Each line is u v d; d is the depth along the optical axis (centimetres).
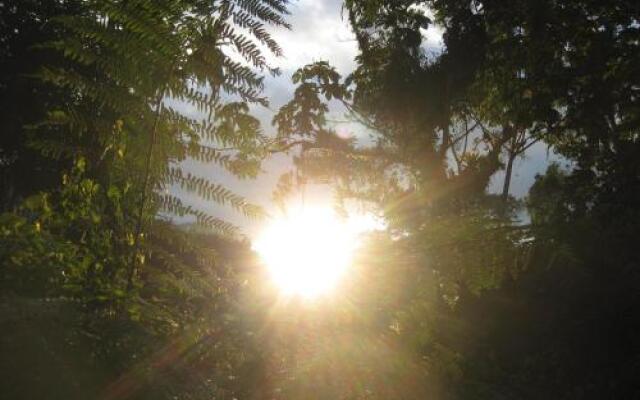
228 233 353
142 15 332
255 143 339
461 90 1859
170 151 342
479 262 506
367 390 542
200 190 345
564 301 1216
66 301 362
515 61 1770
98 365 321
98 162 355
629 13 1572
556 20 1673
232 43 334
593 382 1106
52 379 302
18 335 317
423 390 611
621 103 1536
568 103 1647
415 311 548
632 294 1189
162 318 368
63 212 360
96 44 366
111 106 345
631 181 1386
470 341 941
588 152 1655
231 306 452
